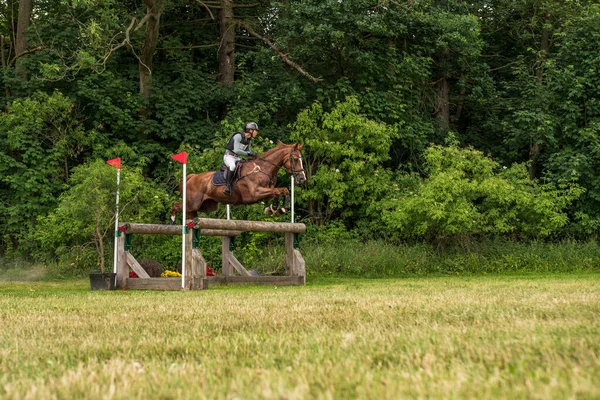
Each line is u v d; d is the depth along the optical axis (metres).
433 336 4.90
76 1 21.33
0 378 3.81
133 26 24.55
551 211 21.61
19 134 22.05
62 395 3.29
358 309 7.32
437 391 3.05
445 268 20.59
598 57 24.59
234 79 28.12
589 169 23.67
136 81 25.72
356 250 20.47
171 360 4.33
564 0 26.62
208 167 21.56
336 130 23.27
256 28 26.91
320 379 3.44
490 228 21.28
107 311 8.02
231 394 3.15
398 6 25.53
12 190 22.73
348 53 24.42
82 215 15.54
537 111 25.00
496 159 26.02
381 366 3.89
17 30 24.67
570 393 2.88
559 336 4.75
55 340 5.46
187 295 11.31
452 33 25.42
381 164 26.56
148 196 20.30
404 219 20.72
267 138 23.22
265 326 6.07
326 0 24.59
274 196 14.94
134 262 14.78
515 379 3.30
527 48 27.12
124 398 3.17
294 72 25.83
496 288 11.36
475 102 28.56
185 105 24.58
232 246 16.69
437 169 21.52
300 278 15.66
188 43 27.73
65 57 23.89
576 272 20.45
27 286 16.03
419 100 26.34
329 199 23.47
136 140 24.59
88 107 24.31
